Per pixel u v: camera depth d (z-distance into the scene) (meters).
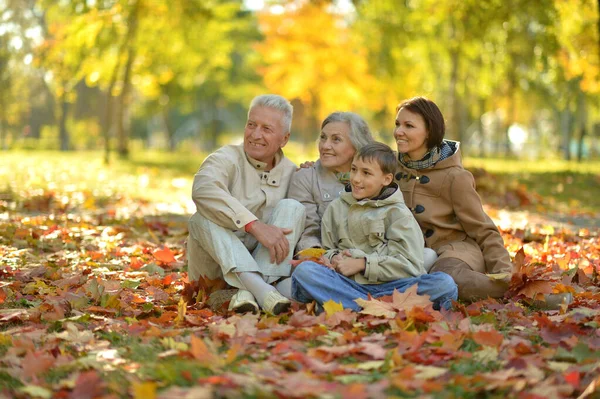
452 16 19.22
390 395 2.71
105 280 4.79
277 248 4.11
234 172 4.44
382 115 44.06
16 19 36.56
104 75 22.53
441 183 4.57
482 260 4.51
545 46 18.62
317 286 3.97
